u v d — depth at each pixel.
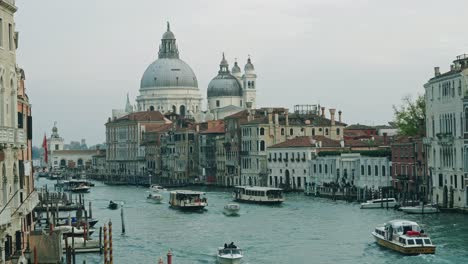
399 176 114.00
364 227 85.50
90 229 83.19
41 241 50.28
